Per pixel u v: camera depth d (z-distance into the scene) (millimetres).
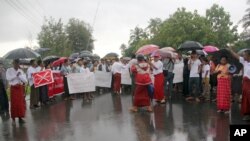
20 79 12141
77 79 18562
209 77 15984
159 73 15203
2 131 10883
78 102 17172
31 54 13727
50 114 13695
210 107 13898
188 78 16484
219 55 12633
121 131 10234
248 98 10930
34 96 15430
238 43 58844
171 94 16938
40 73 15609
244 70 10969
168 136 9469
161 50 16281
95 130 10500
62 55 43312
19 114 12203
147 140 9148
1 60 14852
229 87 12461
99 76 21891
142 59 13227
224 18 65438
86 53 24797
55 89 18094
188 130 10062
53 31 44750
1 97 14453
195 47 16062
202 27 58438
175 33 59406
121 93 20875
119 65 20859
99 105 15688
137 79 13250
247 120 11203
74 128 10914
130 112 13344
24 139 9812
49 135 10148
